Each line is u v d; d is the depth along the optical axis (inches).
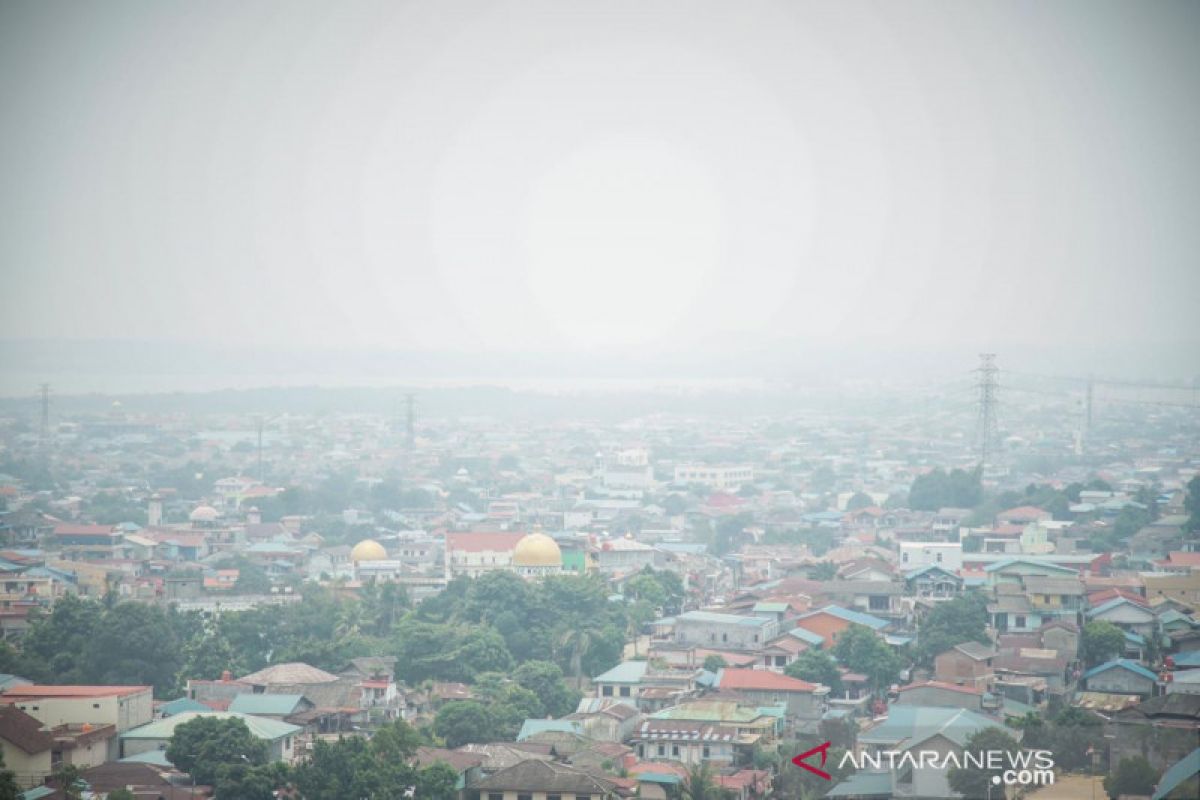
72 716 7672.2
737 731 7564.0
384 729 7101.4
